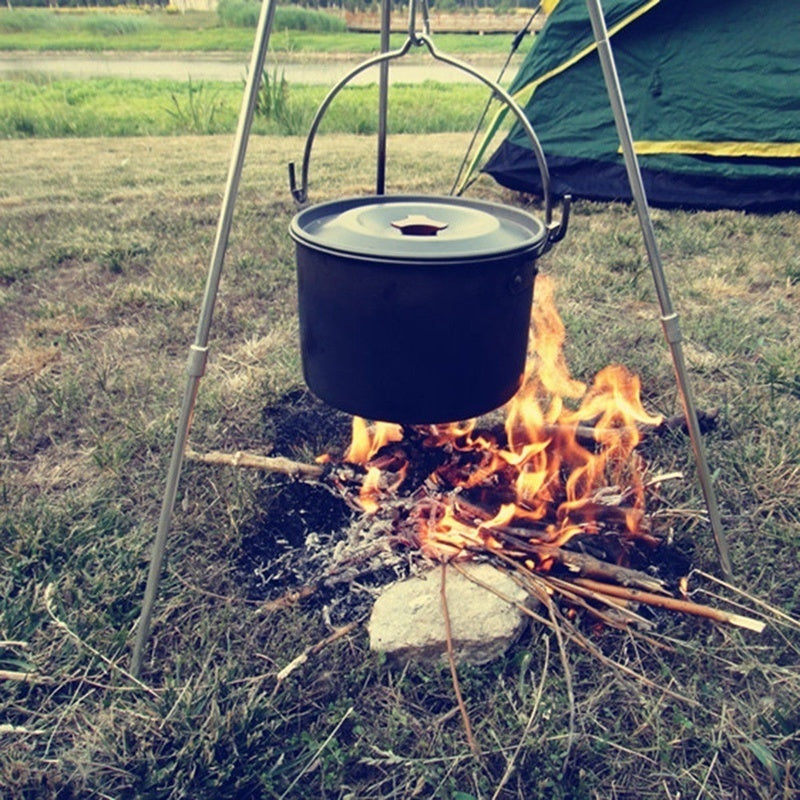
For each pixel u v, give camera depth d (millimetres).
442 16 33844
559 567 1952
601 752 1530
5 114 9898
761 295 3900
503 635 1726
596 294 3832
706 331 3350
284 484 2318
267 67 19328
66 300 3797
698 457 1892
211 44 27969
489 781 1481
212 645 1756
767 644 1787
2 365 3135
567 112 5578
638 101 5367
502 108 5652
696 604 1819
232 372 3039
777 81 5020
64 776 1496
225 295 3834
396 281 1544
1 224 4992
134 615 1839
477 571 1892
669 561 2027
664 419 2525
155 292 3791
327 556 2033
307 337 1774
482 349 1663
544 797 1456
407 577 1935
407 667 1710
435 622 1741
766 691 1667
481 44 25984
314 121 1892
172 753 1519
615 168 5586
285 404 2805
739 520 2166
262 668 1726
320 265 1625
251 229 4879
